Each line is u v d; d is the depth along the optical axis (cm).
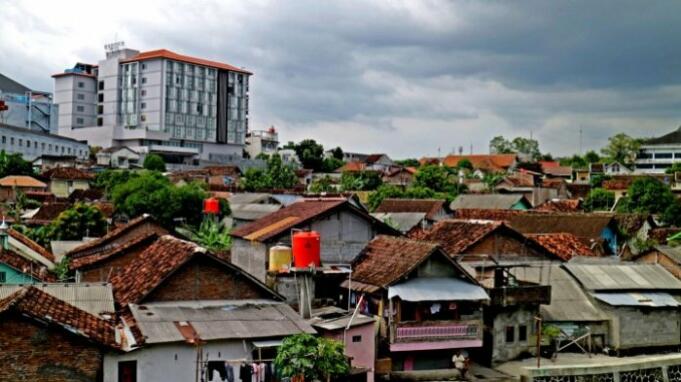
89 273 3866
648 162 16912
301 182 14112
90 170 13175
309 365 2511
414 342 3322
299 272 3316
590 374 3322
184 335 2609
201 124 18975
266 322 2823
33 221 7319
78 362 2214
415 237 4719
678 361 3503
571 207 8969
